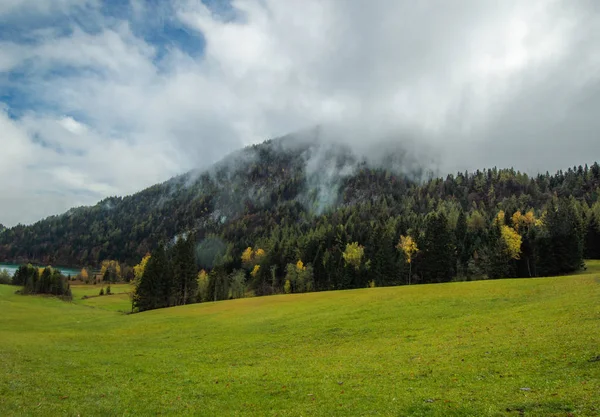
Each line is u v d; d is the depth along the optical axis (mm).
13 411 20516
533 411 16938
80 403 22734
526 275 116812
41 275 158625
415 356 30750
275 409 21297
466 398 19703
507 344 29812
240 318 62594
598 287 48250
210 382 28000
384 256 128875
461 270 125312
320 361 33031
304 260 182500
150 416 20938
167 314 79438
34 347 41250
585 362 22766
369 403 20734
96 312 100938
